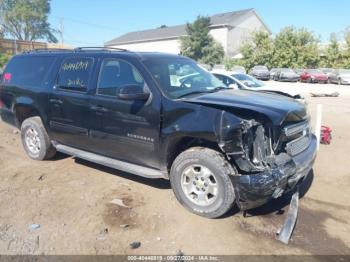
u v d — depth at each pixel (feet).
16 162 19.02
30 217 12.96
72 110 16.61
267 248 11.32
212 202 12.66
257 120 11.96
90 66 16.19
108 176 17.11
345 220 13.42
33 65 19.15
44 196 14.74
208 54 160.56
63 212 13.35
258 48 142.72
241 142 11.63
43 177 16.90
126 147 14.87
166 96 13.43
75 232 12.00
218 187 12.36
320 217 13.58
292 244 11.60
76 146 17.38
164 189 15.61
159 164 14.05
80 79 16.44
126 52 15.65
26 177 16.84
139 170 14.60
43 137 18.69
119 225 12.48
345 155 22.25
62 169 18.04
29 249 10.99
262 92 16.03
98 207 13.78
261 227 12.56
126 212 13.42
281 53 134.72
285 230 12.00
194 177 13.07
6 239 11.50
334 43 132.67
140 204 14.11
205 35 160.97
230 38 175.52
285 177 12.06
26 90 18.89
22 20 207.41
